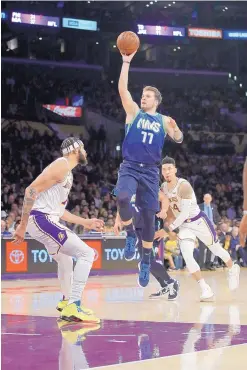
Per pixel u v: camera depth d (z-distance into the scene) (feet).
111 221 50.31
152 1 92.89
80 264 18.98
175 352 13.47
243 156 89.56
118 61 97.04
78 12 92.53
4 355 13.26
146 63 98.48
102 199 69.62
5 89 84.23
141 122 18.94
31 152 78.13
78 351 13.70
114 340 15.17
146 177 19.04
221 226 53.06
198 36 90.07
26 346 14.40
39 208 19.27
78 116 88.33
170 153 85.15
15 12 81.66
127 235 19.38
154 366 12.00
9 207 60.54
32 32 91.91
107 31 93.71
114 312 21.45
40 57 94.27
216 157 86.38
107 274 43.91
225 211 70.33
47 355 13.25
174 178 25.62
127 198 18.45
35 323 18.48
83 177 70.08
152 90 19.21
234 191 77.20
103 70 95.66
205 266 48.78
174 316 20.20
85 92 91.66
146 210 19.34
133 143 18.90
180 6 94.32
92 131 85.25
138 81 96.32
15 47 93.20
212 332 16.35
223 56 101.14
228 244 52.54
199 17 95.45
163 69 95.61
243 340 14.97
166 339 15.25
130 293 29.35
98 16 93.61
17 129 80.53
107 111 91.30
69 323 18.42
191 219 26.08
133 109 19.02
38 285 35.27
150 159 18.98
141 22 93.91
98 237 43.73
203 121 93.40
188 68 97.35
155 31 89.92
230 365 12.03
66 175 19.16
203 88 97.91
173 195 25.64
